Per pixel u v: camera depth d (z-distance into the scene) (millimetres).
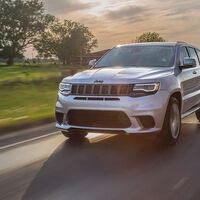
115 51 7062
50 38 92312
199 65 7684
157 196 3461
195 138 6215
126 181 3938
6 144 6164
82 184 3883
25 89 18969
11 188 3842
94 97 5258
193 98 6898
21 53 87750
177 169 4367
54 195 3586
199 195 3471
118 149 5461
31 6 86062
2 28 84938
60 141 6199
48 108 11203
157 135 5492
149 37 62844
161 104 5227
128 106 5047
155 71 5684
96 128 5270
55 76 23953
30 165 4742
